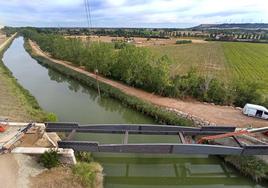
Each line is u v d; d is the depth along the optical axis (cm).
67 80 5503
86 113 3388
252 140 2289
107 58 5072
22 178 1653
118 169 2056
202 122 2791
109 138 2538
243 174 1991
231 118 2939
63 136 2423
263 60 8562
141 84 4262
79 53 6594
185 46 13312
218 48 12462
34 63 7606
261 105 3300
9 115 2708
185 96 3775
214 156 2239
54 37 9088
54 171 1758
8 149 1872
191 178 2009
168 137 2584
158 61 4153
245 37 19000
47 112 3148
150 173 2041
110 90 4128
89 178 1747
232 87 3569
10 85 4234
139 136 2608
